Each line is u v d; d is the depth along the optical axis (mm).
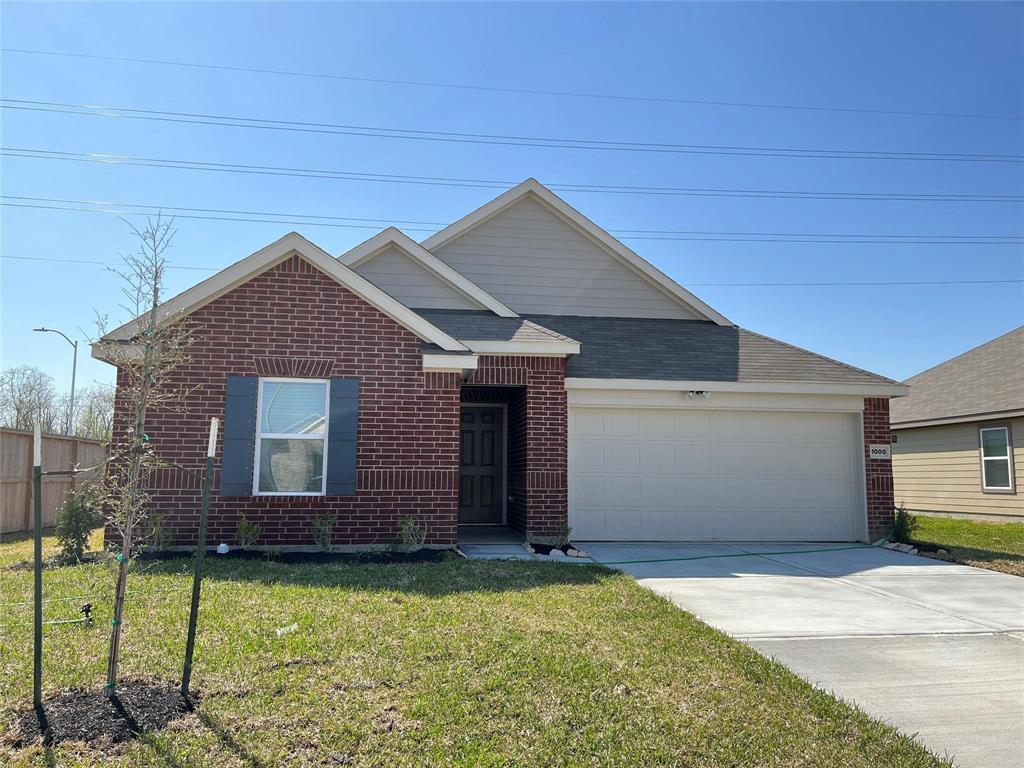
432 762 3771
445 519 10344
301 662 5047
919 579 9406
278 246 10055
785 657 5898
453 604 6785
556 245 15469
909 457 20750
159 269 5832
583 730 4207
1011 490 16953
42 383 38156
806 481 12812
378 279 13727
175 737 3930
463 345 10664
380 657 5195
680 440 12562
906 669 5680
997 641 6488
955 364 21781
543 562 9484
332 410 10164
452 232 15102
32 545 11141
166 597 6777
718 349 13984
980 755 4184
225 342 9961
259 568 8344
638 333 14492
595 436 12359
